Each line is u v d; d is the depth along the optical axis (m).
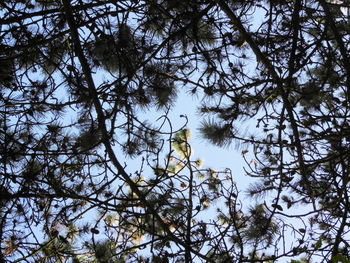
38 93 5.54
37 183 5.07
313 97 5.27
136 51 5.25
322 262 4.92
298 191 5.52
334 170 5.63
